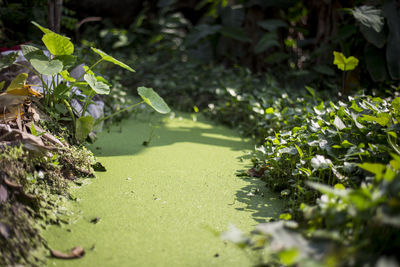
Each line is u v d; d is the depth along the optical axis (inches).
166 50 320.5
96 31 296.5
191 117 205.0
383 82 203.2
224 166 132.1
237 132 181.5
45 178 98.9
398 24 187.9
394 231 68.0
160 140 158.9
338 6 224.1
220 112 201.5
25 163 94.0
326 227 76.5
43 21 187.2
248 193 110.2
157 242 82.5
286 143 113.0
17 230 77.1
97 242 81.5
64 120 134.8
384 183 63.6
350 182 95.0
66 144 118.8
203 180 118.3
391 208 58.0
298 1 253.9
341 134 110.7
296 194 102.3
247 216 96.3
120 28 335.6
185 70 261.4
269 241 67.2
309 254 58.3
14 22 181.0
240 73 239.6
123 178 115.4
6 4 184.2
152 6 359.9
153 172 122.1
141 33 346.3
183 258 77.2
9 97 113.8
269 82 205.2
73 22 214.2
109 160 129.8
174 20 347.6
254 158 135.9
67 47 125.1
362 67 209.0
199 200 104.0
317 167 93.9
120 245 80.8
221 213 97.3
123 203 99.3
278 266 71.7
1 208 78.4
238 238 62.6
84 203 97.7
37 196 88.3
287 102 184.4
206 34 265.3
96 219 90.0
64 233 83.7
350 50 213.6
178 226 89.5
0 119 109.6
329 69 213.0
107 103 177.8
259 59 272.2
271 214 98.0
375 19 185.5
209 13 299.0
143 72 263.9
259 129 164.7
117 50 315.6
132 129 171.5
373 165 70.9
